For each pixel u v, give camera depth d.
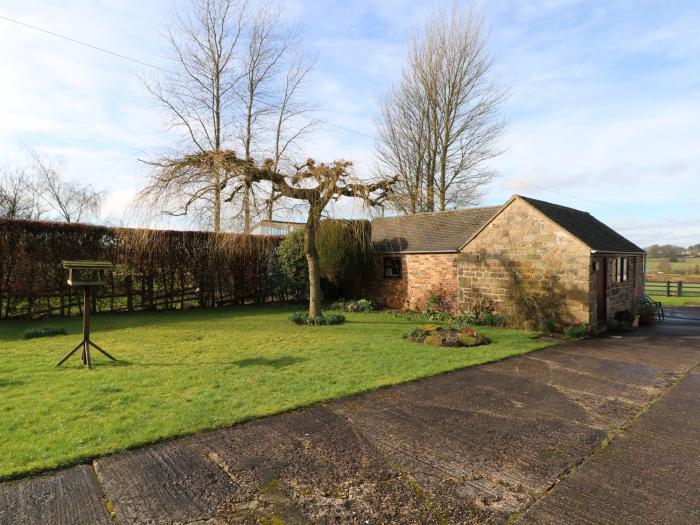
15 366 6.71
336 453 3.92
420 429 4.53
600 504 3.17
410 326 11.60
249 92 21.94
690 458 3.95
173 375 6.33
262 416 4.76
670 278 24.70
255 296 16.95
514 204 12.20
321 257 16.09
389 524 2.88
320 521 2.90
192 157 9.58
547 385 6.27
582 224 13.11
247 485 3.34
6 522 2.80
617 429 4.62
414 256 15.63
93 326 10.95
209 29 20.28
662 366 7.55
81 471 3.49
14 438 4.02
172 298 14.77
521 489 3.37
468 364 7.36
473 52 21.98
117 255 13.48
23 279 11.75
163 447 3.96
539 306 11.51
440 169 23.31
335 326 11.49
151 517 2.90
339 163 10.38
